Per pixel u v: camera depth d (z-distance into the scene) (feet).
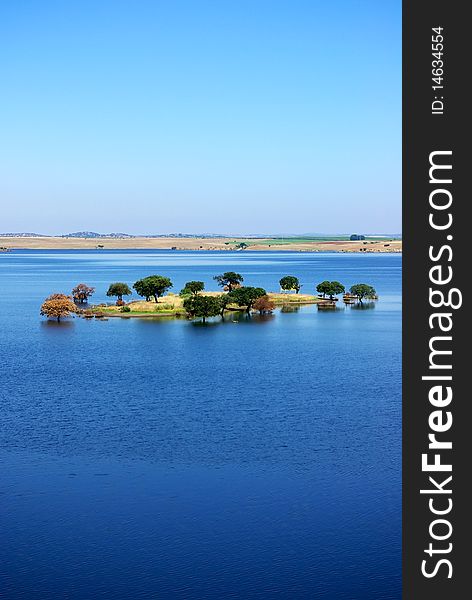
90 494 219.61
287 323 641.81
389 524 196.65
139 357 464.24
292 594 161.27
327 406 331.98
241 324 634.02
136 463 248.11
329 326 621.31
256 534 190.90
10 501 214.07
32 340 539.70
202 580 167.02
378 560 176.45
